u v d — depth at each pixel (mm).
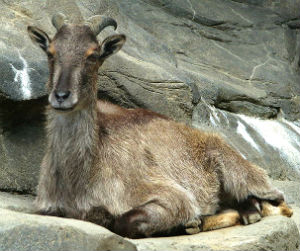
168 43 28734
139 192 15250
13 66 18031
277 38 32531
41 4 20953
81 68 14633
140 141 15992
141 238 14492
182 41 29203
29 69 18234
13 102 18000
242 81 28703
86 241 11562
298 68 32438
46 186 15258
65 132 14914
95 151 14953
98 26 15898
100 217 14812
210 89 25141
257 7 33875
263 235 14547
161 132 16594
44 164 15562
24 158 18453
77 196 14891
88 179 14859
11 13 20219
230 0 33562
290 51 32594
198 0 31875
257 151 24547
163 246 13633
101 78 20078
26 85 18078
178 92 21047
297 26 34094
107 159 15195
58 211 15039
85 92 14688
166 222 14805
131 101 20453
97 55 15094
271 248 14570
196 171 16578
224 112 25484
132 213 14539
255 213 16125
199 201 16422
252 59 30516
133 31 24875
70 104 14172
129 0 30109
